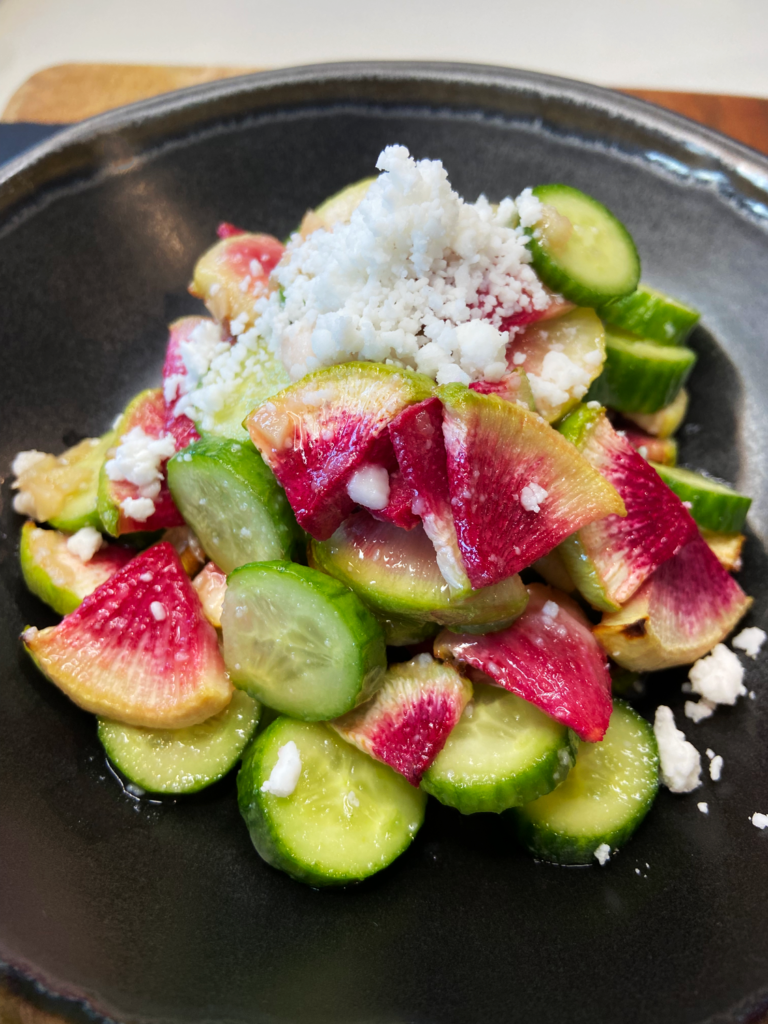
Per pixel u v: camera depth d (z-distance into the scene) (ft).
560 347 0.49
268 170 0.68
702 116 0.78
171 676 0.46
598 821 0.43
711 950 0.39
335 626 0.40
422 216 0.42
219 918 0.42
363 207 0.44
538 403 0.46
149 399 0.57
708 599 0.50
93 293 0.63
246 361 0.50
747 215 0.60
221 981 0.38
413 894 0.43
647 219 0.64
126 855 0.43
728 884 0.42
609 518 0.46
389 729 0.42
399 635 0.45
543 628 0.44
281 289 0.51
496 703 0.44
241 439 0.47
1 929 0.37
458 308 0.43
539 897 0.43
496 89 0.65
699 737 0.48
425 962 0.40
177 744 0.46
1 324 0.58
